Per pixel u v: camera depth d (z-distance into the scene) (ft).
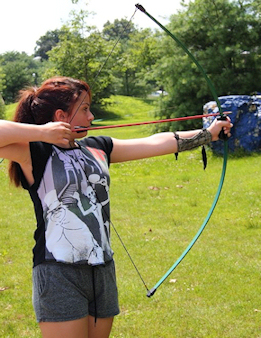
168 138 8.71
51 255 7.21
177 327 12.99
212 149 40.27
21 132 6.86
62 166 7.42
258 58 55.83
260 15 56.03
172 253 18.74
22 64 178.81
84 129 7.59
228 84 55.31
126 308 14.20
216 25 55.31
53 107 7.80
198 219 23.35
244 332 12.63
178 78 57.77
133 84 166.09
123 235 21.24
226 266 17.17
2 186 33.24
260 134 39.81
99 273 7.47
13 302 14.92
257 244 19.47
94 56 106.22
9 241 21.08
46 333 7.28
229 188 29.09
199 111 58.03
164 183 32.09
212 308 14.02
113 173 36.50
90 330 7.64
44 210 7.37
